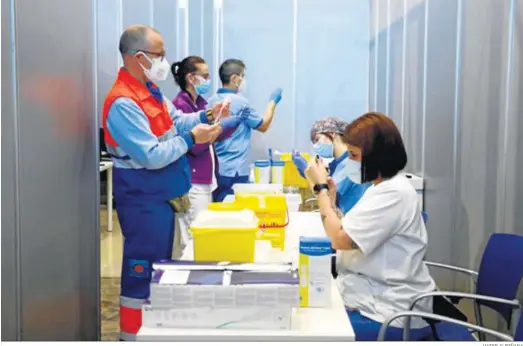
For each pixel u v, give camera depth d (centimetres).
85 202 220
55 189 189
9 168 154
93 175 228
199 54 518
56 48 187
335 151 270
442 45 341
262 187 243
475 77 283
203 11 517
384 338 158
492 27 260
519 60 230
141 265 221
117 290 364
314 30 539
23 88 163
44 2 177
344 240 173
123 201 220
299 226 229
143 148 207
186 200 232
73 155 205
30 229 169
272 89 544
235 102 364
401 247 176
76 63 207
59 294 194
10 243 156
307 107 548
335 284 165
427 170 376
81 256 216
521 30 229
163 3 486
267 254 181
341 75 544
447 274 327
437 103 352
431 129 365
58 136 190
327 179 191
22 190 163
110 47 457
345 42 540
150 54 210
